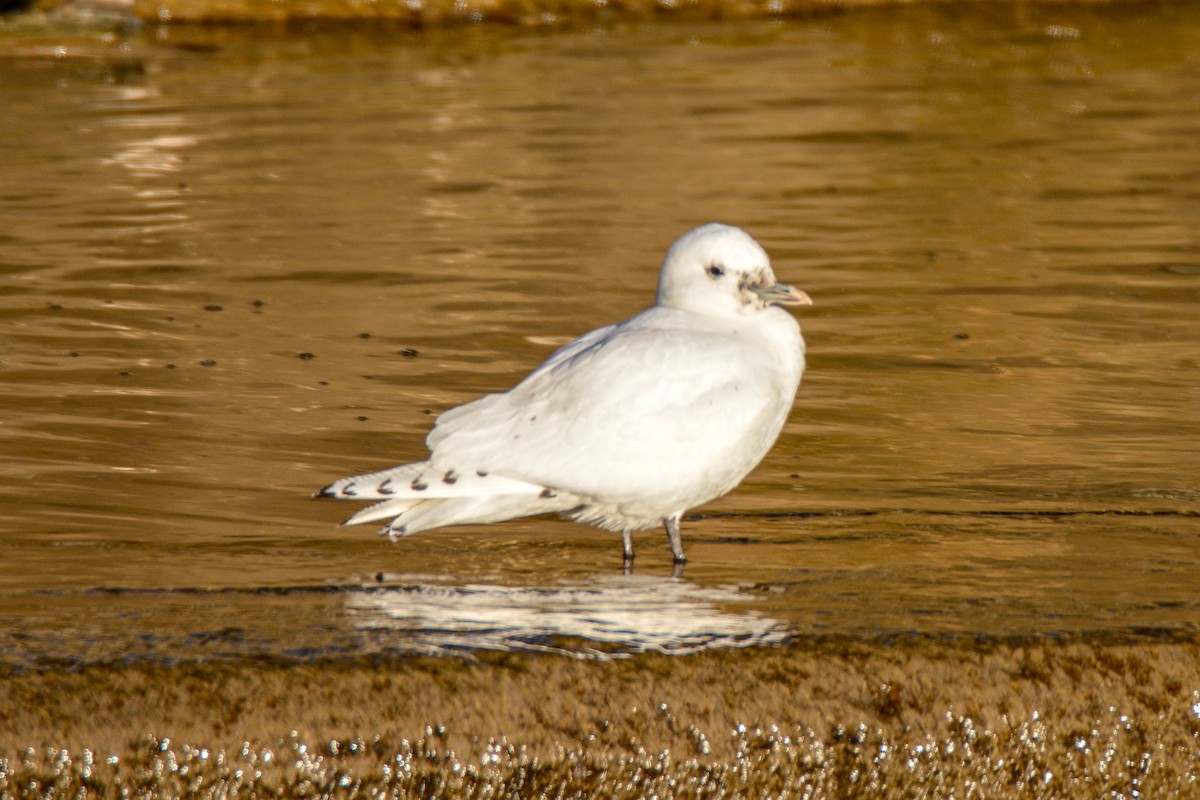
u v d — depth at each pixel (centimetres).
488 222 1994
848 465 1156
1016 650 730
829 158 2427
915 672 714
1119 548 957
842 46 3506
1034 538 983
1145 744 720
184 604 814
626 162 2370
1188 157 2427
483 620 779
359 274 1738
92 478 1101
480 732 678
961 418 1279
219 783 658
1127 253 1861
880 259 1831
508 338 1505
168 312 1575
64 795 647
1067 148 2503
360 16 3706
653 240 1908
